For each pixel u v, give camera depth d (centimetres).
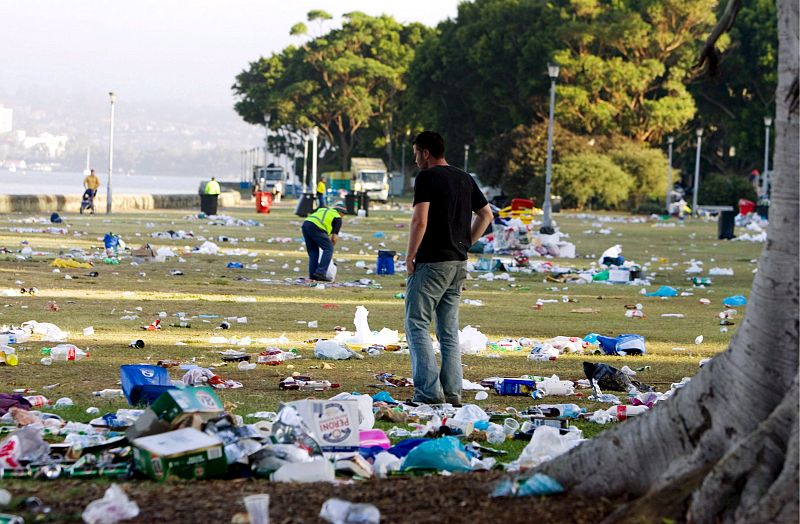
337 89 18000
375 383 1564
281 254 4366
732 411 789
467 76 14400
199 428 948
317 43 18725
